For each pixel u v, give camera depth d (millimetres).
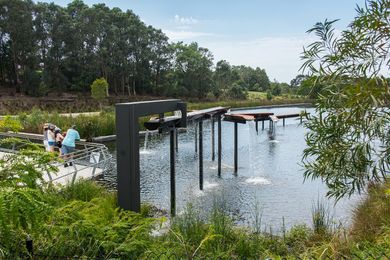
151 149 15633
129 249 2320
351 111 2240
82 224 2318
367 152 2334
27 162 2006
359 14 2287
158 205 7656
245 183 9844
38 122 17672
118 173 4551
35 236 2129
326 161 2732
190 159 13477
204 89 53062
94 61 42594
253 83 77375
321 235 5062
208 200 8234
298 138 19781
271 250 4609
